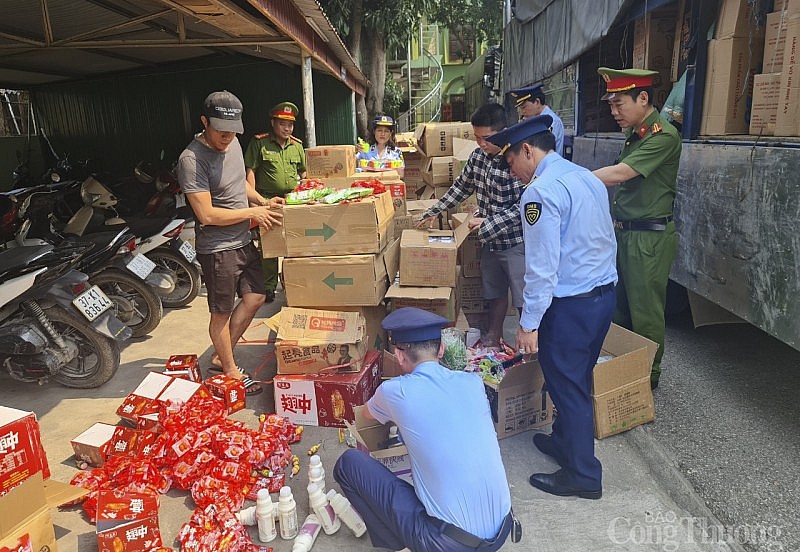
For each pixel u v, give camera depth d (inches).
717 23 148.6
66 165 275.6
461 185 158.2
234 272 138.9
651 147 124.1
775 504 101.0
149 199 249.9
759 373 151.3
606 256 100.4
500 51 612.4
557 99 312.2
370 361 133.0
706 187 146.5
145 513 88.2
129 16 215.5
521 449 119.2
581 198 96.2
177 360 147.6
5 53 224.8
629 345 128.9
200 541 88.9
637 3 191.2
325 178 221.6
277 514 96.3
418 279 136.6
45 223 197.0
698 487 105.7
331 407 126.0
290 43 212.4
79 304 140.4
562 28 273.7
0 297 128.6
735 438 121.1
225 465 105.3
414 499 82.1
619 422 123.3
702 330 182.4
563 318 99.0
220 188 136.3
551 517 99.0
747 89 143.6
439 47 1093.8
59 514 101.3
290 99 348.2
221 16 169.2
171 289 204.7
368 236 129.8
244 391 137.6
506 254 145.1
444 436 77.3
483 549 76.4
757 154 124.8
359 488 86.4
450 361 127.0
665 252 131.0
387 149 301.1
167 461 110.3
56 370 140.3
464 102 1033.5
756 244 126.0
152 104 354.0
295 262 131.7
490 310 163.3
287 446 116.0
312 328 128.8
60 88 367.6
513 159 102.3
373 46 634.8
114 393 148.3
